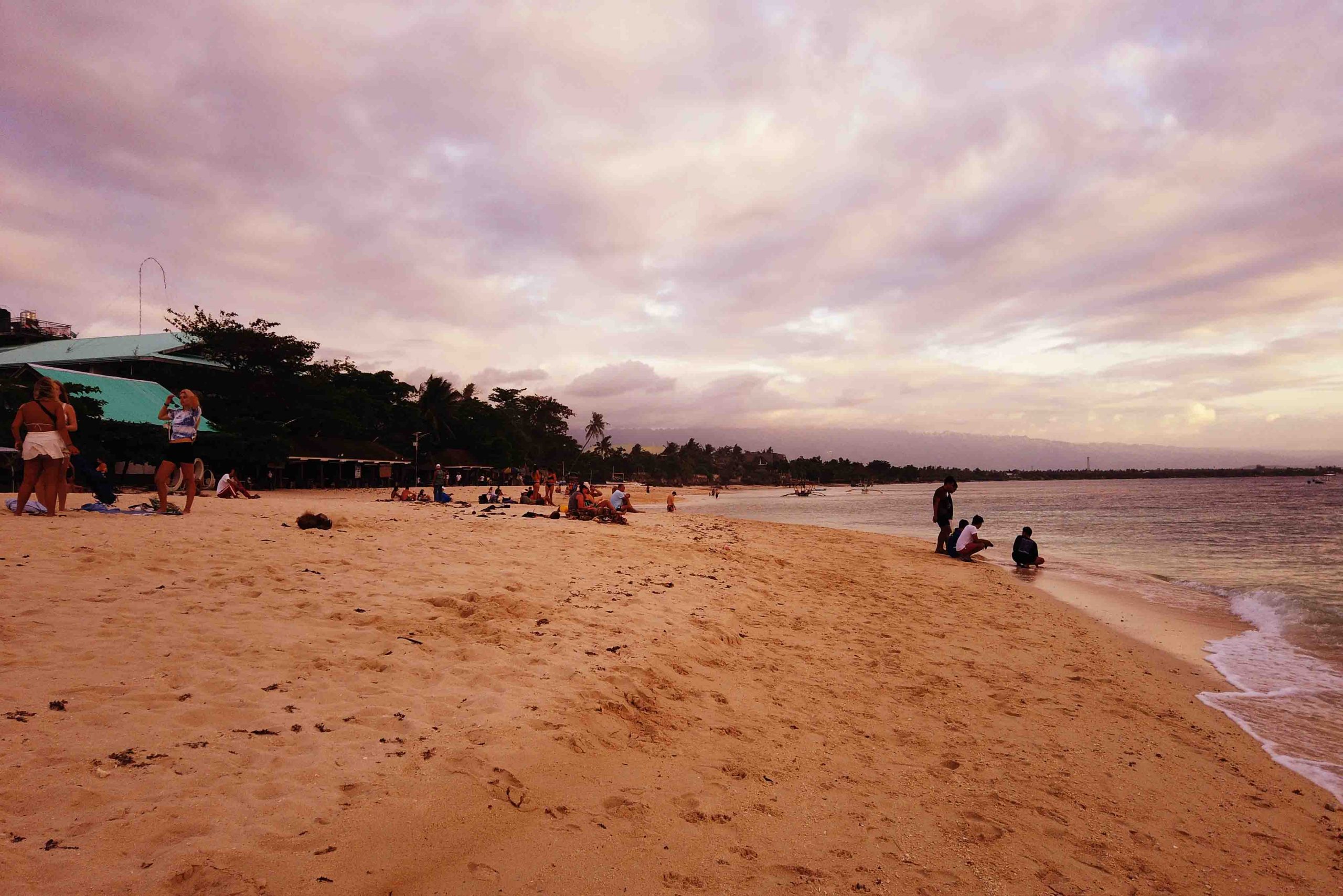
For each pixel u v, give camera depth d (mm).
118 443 34500
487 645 5543
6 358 53312
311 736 3518
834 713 5559
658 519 28281
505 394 112188
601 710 4582
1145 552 24250
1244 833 4281
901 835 3654
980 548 18047
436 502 29812
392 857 2629
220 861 2389
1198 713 6727
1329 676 8211
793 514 57875
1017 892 3248
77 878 2180
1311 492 105562
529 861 2809
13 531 7812
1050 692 6848
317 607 5957
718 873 2998
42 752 2941
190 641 4688
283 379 50500
